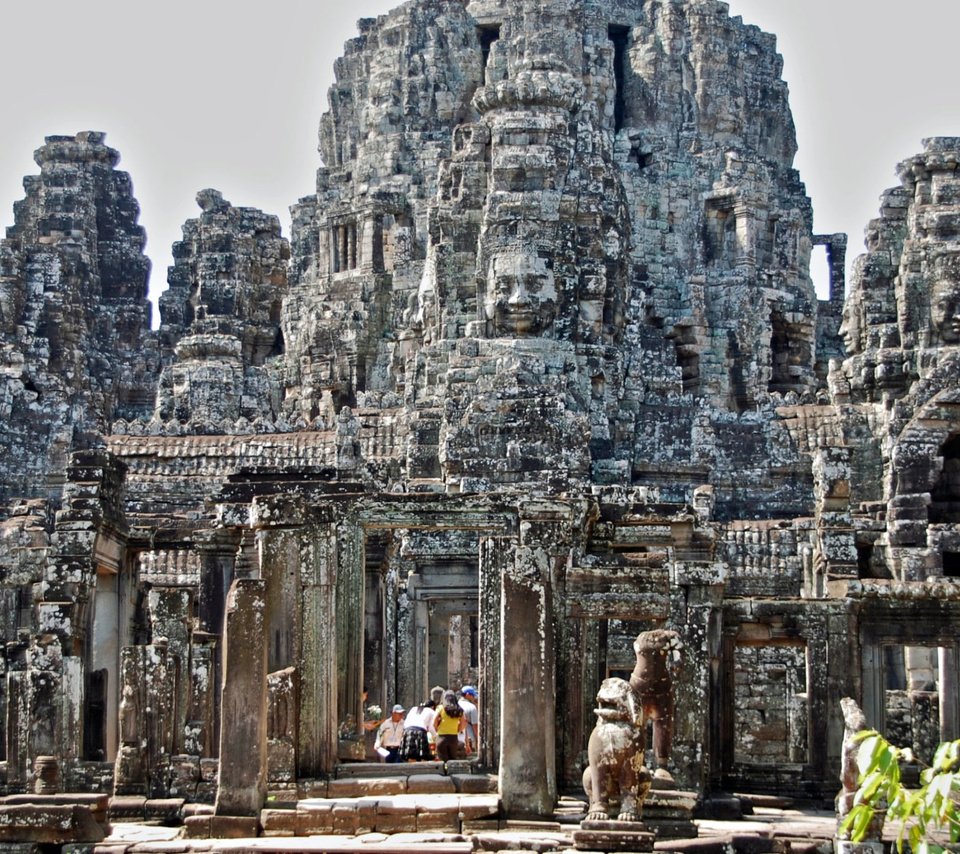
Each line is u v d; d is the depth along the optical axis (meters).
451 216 117.81
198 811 57.34
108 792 64.44
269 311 148.38
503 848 53.53
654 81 144.88
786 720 81.44
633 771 54.12
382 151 145.50
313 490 69.69
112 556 75.12
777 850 54.97
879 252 119.31
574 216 115.75
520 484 103.38
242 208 149.00
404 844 53.25
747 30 150.88
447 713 66.88
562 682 61.53
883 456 102.25
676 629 61.53
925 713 74.69
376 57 147.88
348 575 62.75
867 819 42.94
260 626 55.91
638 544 68.69
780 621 69.69
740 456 116.19
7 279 136.62
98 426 126.69
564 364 113.44
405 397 117.75
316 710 60.06
